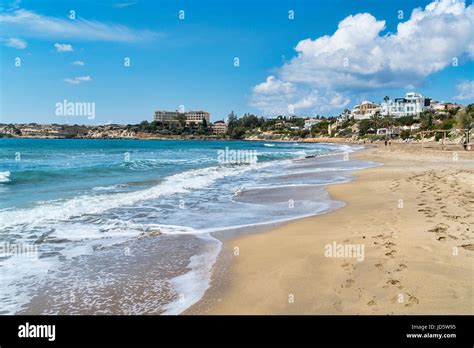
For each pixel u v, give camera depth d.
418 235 7.77
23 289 6.01
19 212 11.08
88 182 18.47
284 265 6.82
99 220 10.62
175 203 13.49
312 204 13.41
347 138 157.25
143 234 9.29
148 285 6.18
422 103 191.00
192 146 86.94
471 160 32.50
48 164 28.45
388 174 21.56
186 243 8.59
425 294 5.13
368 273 5.99
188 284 6.21
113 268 6.96
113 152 51.28
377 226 8.95
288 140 178.50
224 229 9.88
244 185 18.81
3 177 18.77
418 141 102.38
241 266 6.99
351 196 14.60
